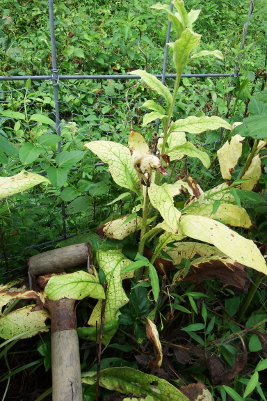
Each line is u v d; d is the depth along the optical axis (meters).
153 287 0.51
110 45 1.62
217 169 0.91
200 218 0.55
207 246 0.65
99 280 0.59
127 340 0.65
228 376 0.59
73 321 0.55
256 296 0.76
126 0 2.14
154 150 0.55
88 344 0.60
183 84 1.28
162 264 0.65
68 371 0.50
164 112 0.55
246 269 0.60
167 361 0.62
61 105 1.27
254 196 0.64
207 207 0.67
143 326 0.61
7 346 0.56
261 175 0.75
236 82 0.86
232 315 0.69
